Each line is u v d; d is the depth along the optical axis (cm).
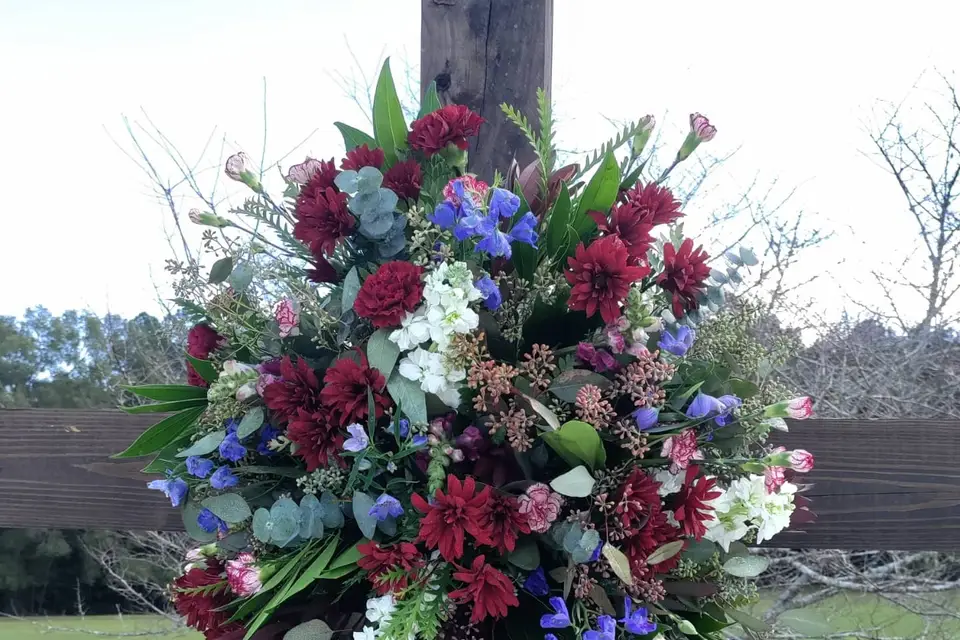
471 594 69
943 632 192
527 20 104
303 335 85
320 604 80
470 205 77
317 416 76
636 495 72
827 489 104
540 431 76
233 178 92
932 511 102
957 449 103
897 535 102
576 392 75
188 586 84
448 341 75
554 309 80
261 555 80
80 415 112
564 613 70
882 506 103
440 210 78
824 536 104
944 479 102
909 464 103
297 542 79
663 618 81
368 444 74
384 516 73
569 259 76
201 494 87
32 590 629
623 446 76
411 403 75
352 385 76
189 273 90
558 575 74
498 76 104
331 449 75
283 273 90
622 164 93
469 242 82
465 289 76
